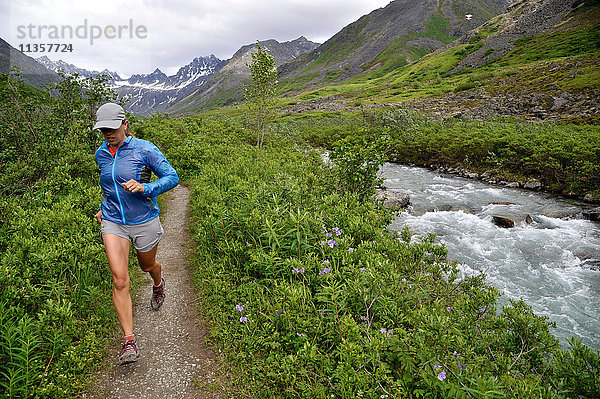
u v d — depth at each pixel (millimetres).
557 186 16797
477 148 22281
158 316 4520
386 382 2885
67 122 11977
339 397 3008
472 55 121750
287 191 6996
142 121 23078
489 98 52375
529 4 141500
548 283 8328
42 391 2959
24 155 10438
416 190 18000
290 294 3893
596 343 6164
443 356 2928
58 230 5555
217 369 3578
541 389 2754
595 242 10688
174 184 3711
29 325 3262
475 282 4844
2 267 3875
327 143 36312
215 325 4223
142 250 3883
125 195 3598
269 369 3404
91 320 4000
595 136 19688
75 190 8664
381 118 37281
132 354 3457
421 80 118000
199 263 5945
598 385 3045
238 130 27672
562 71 56531
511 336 3715
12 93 10727
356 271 4133
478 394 2459
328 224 5898
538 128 24828
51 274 4246
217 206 6090
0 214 6156
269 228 4695
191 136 21141
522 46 106938
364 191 9164
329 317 3645
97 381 3361
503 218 12258
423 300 4098
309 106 101812
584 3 115500
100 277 4832
